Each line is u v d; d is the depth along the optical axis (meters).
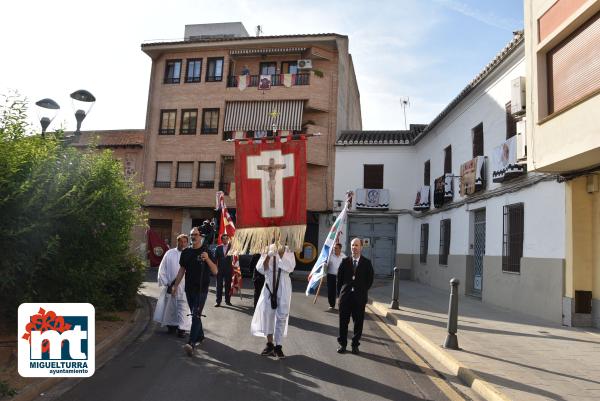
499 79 14.86
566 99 9.96
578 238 10.63
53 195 7.48
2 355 6.57
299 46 28.33
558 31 9.91
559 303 10.91
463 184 17.17
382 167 26.58
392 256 26.34
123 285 10.81
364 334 9.62
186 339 8.62
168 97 29.61
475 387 6.06
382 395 5.69
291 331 9.58
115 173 9.84
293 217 7.88
